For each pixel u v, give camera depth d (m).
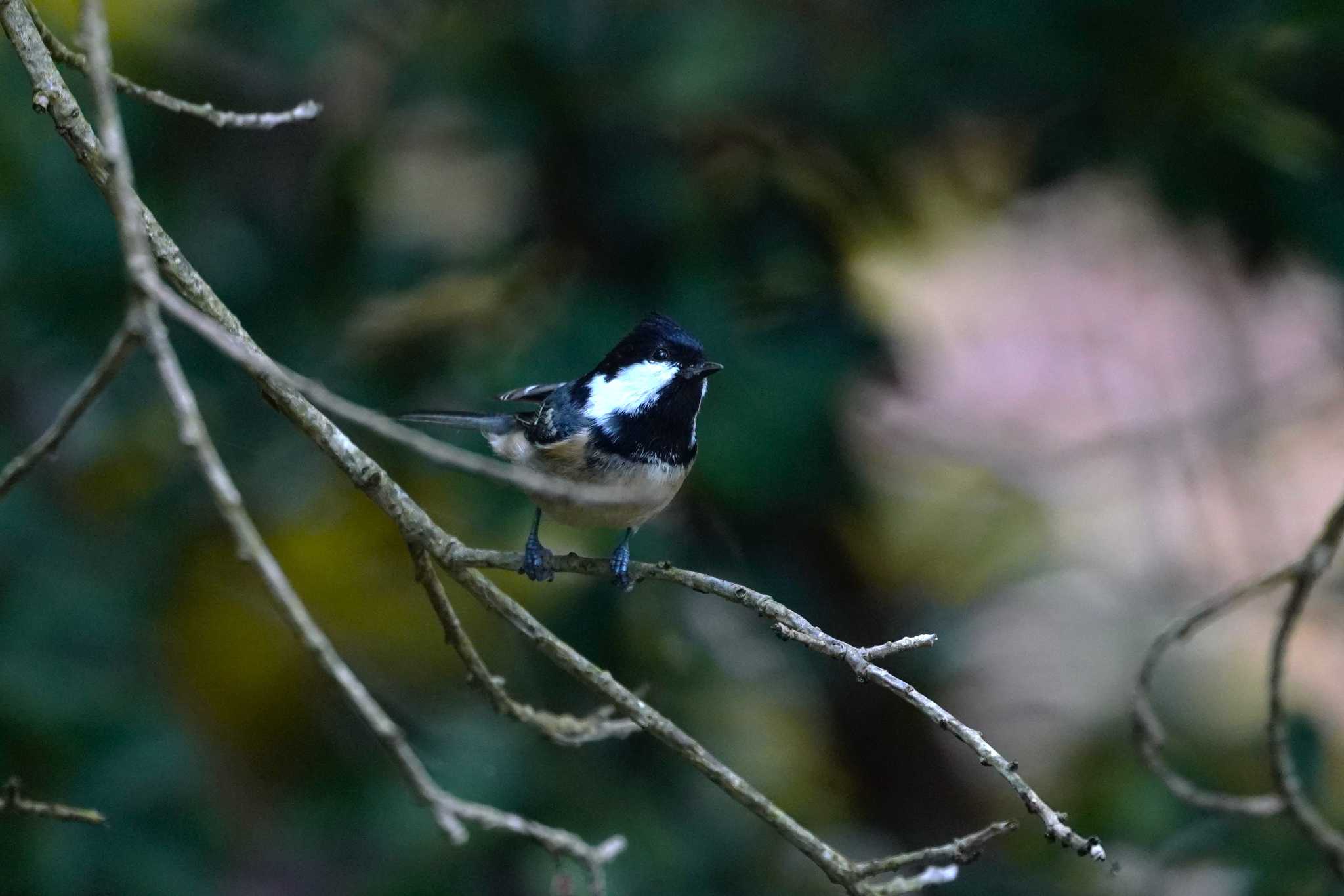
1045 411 15.42
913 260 11.95
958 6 10.27
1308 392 14.28
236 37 10.28
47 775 9.80
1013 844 12.26
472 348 10.31
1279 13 10.05
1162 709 12.09
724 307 10.24
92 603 10.52
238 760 11.30
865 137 10.58
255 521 11.27
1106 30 10.21
